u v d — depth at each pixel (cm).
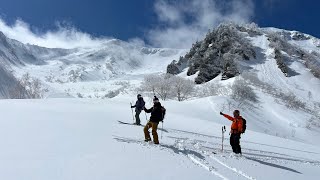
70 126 1872
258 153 1936
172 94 10938
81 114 2769
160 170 1109
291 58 16750
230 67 13875
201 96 10738
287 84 13562
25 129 1644
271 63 15625
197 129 2834
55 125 1853
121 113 3316
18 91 8038
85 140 1460
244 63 15362
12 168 988
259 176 1234
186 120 3491
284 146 2645
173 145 1614
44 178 927
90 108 3581
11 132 1539
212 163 1321
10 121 1881
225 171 1216
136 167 1112
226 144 2070
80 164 1083
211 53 16150
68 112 2844
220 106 7806
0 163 1030
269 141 2847
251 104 9244
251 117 8131
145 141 1622
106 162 1136
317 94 13038
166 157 1302
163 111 1623
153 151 1378
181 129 2673
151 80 11538
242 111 8225
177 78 11150
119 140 1540
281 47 17900
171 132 2306
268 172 1336
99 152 1262
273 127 7862
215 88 10862
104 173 1017
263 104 9650
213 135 2566
